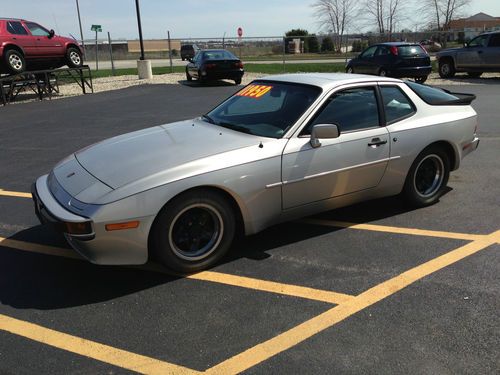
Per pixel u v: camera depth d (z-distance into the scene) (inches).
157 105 506.6
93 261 124.2
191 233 136.6
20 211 194.5
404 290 127.8
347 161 157.4
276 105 163.2
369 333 109.3
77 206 122.4
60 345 107.3
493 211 184.9
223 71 693.3
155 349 105.3
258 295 127.1
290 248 155.3
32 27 589.0
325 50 1429.6
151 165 131.3
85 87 719.1
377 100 168.6
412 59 655.1
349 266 142.3
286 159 144.1
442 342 105.6
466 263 142.3
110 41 885.8
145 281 135.9
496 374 95.5
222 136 150.7
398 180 175.3
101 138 343.3
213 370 98.2
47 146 320.2
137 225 123.2
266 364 99.5
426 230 167.8
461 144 191.3
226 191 135.7
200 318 117.0
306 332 110.3
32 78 600.1
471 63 713.6
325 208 161.3
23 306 123.7
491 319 114.0
